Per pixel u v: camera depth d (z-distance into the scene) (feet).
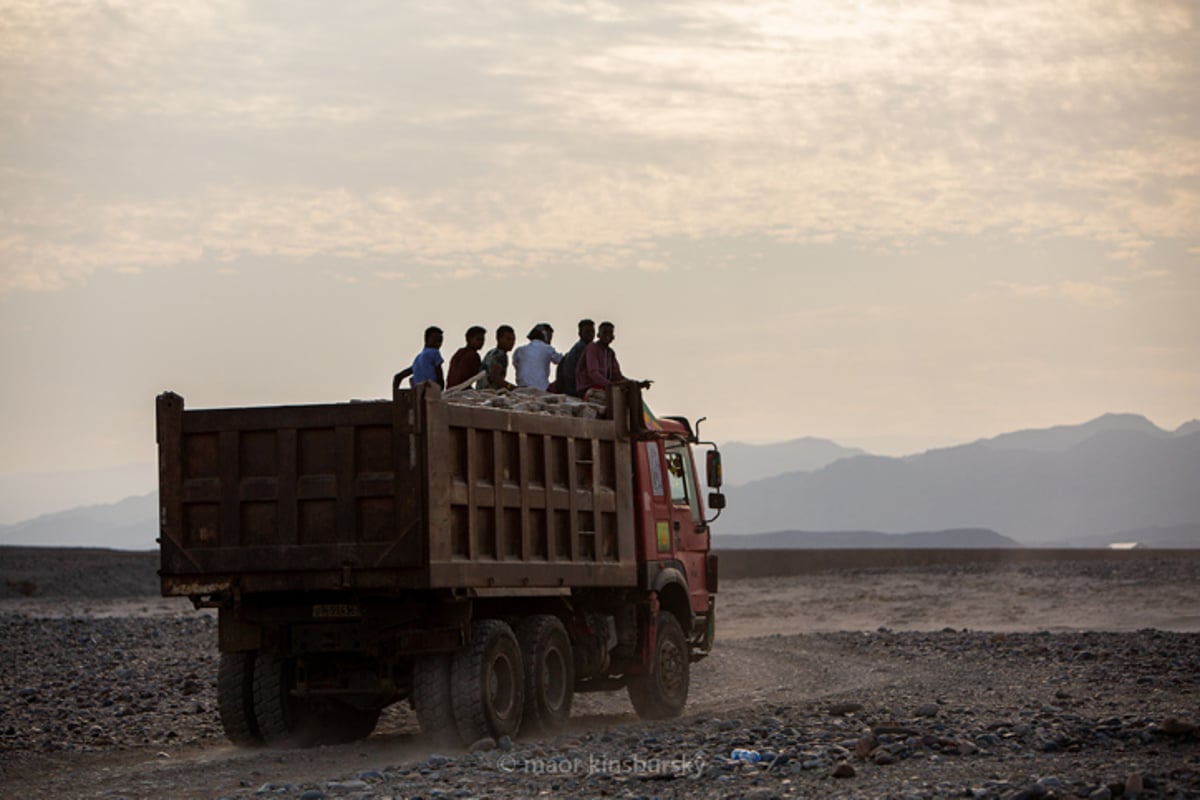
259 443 102.12
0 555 637.30
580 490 117.29
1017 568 403.75
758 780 81.46
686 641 132.87
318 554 99.91
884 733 96.43
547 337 140.56
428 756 101.60
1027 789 72.18
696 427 139.03
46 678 169.48
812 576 430.61
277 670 108.06
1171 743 91.76
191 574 102.27
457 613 101.81
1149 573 347.56
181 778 93.66
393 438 98.99
